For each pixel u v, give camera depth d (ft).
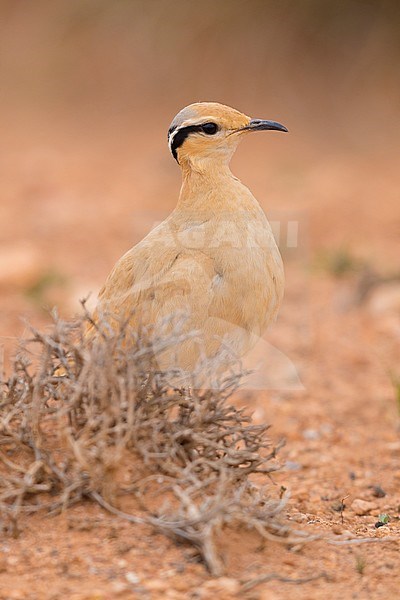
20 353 43.50
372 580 37.52
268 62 158.51
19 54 171.53
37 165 132.98
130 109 157.69
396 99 153.07
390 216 112.27
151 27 165.78
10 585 35.19
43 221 110.63
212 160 50.39
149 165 132.87
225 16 160.86
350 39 158.30
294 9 158.30
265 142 144.25
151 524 37.81
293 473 55.77
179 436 40.32
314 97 155.02
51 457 39.19
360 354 76.84
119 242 104.12
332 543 40.98
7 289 89.56
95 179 127.34
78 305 82.17
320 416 65.21
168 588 35.09
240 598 35.06
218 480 39.37
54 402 43.88
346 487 53.72
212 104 51.42
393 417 65.10
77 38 171.01
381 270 92.22
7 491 38.27
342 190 120.37
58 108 158.92
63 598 34.45
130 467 39.58
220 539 37.70
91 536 37.60
